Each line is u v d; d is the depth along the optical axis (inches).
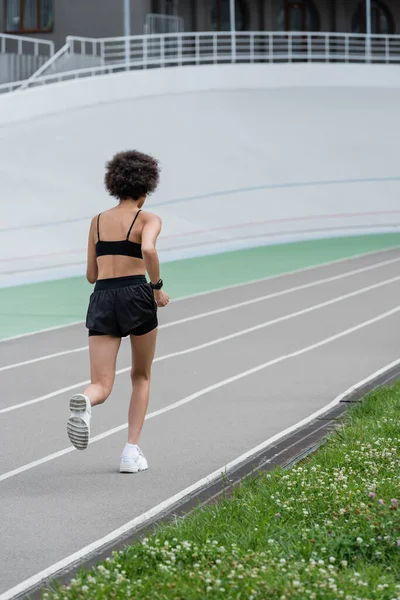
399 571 220.5
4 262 1158.3
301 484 284.8
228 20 2288.4
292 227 1588.3
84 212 1387.8
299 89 1929.1
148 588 206.4
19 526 279.3
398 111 1974.7
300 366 574.6
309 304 880.9
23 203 1348.4
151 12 2095.2
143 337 333.7
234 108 1825.8
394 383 490.9
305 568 212.8
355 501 265.4
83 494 312.5
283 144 1786.4
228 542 239.3
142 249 317.4
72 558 250.4
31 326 779.4
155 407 459.2
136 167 332.2
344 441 348.2
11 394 498.9
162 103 1756.9
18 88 1756.9
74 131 1599.4
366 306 864.9
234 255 1347.2
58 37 2058.3
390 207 1749.5
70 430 305.4
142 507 297.3
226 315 814.5
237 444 380.5
